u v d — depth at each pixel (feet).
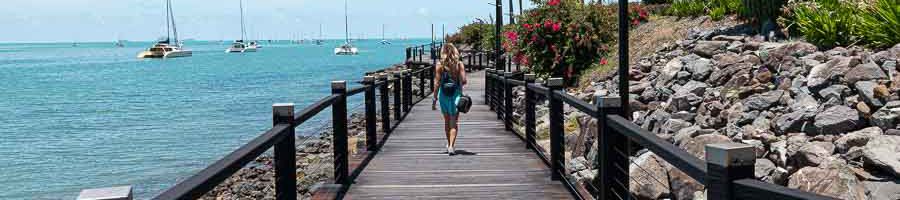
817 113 26.32
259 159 58.39
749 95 32.58
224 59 471.21
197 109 128.88
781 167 24.64
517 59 60.90
